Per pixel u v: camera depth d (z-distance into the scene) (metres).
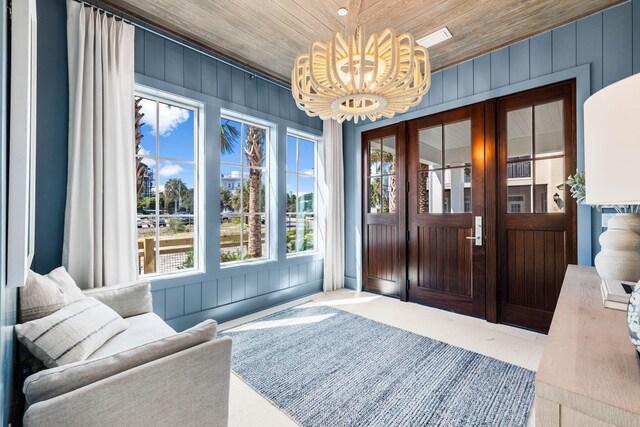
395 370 2.10
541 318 2.74
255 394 1.85
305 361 2.23
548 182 2.70
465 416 1.64
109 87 2.26
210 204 2.96
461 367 2.13
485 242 3.04
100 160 2.19
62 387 0.92
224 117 3.29
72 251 2.08
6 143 0.73
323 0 2.23
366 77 1.58
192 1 2.25
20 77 0.77
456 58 3.10
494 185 2.97
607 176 0.79
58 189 2.10
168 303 2.66
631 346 0.82
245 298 3.25
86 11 2.18
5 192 0.72
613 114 0.77
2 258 0.65
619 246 1.35
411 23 2.50
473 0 2.22
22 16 0.79
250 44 2.84
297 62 1.75
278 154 3.62
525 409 1.68
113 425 0.96
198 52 2.88
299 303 3.63
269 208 3.68
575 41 2.51
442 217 3.37
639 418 0.55
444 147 3.36
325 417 1.65
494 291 2.97
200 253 2.95
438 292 3.42
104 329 1.55
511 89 2.85
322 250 4.20
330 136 4.18
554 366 0.73
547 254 2.71
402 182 3.70
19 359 1.27
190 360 1.15
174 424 1.11
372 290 4.09
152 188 2.74
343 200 4.36
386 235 3.91
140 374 1.02
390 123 3.81
